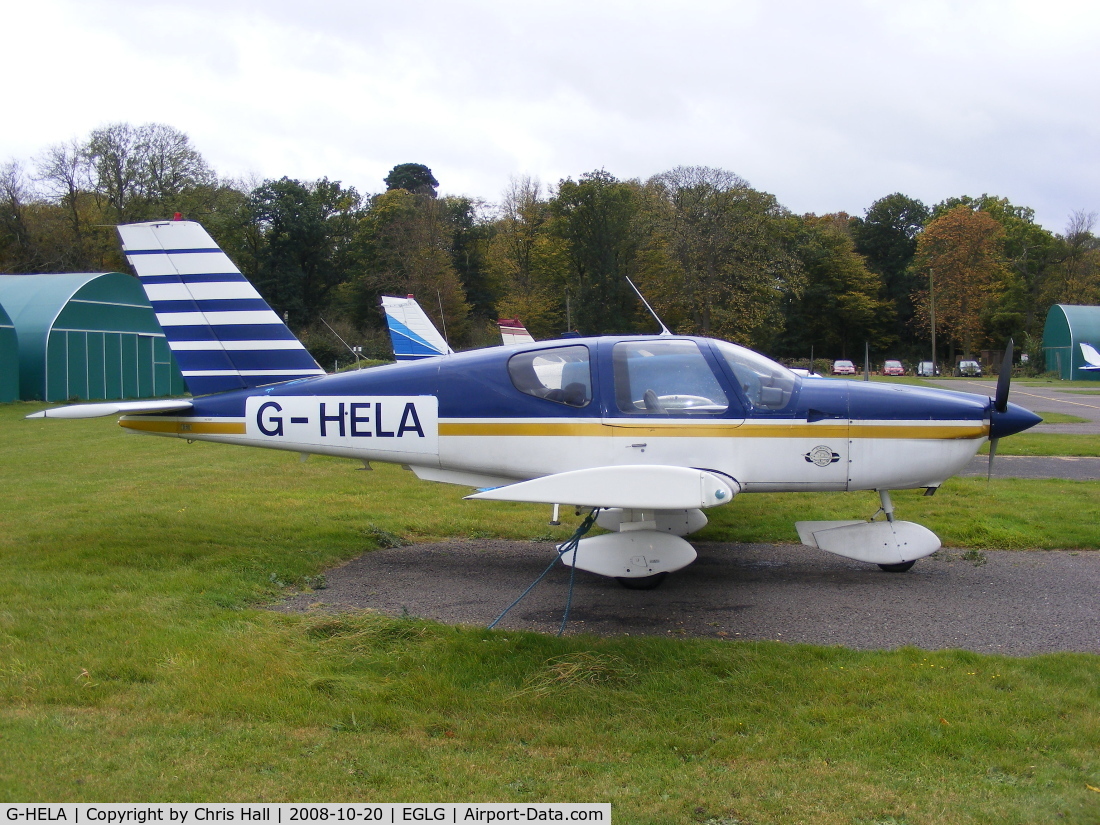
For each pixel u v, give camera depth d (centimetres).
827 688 345
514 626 448
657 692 343
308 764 284
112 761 283
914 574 554
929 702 329
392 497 819
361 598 499
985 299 5559
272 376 621
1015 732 303
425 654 383
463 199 5478
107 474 967
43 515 699
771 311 4094
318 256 5062
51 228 4219
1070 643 412
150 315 2758
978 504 755
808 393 530
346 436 582
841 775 278
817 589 520
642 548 513
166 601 458
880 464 527
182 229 617
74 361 2386
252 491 848
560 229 4562
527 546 646
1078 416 1823
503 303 4697
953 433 523
